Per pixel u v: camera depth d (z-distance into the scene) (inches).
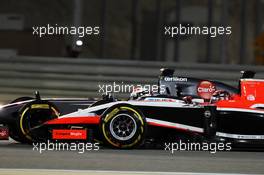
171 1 3321.9
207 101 1224.2
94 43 3257.9
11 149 1115.3
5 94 2033.7
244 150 1214.3
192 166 946.1
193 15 3100.4
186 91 1232.8
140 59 3164.4
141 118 1105.4
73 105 1251.2
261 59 2642.7
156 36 3093.0
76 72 2014.0
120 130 1107.9
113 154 1061.1
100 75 1998.0
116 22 3437.5
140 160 996.6
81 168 899.4
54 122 1139.3
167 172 872.9
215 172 890.7
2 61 2047.2
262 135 1171.9
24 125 1165.7
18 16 2662.4
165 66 1988.2
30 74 2033.7
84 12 3380.9
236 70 1983.3
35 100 1188.5
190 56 3046.3
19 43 3144.7
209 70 1985.7
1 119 1202.0
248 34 3319.4
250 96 1185.4
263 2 3380.9
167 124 1142.3
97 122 1133.1
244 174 879.7
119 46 3255.4
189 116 1153.4
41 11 3346.5
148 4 3353.8
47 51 3137.3
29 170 863.1
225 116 1161.4
